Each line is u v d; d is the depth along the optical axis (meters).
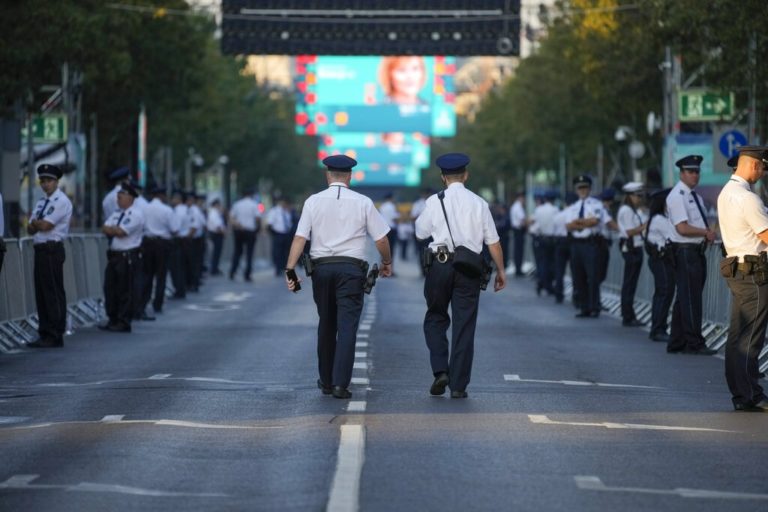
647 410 31.38
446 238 32.84
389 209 114.06
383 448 25.80
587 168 127.44
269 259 160.25
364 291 33.16
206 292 83.06
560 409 31.25
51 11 69.75
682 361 43.03
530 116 129.88
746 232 31.62
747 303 31.56
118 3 88.94
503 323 58.47
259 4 89.31
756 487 22.77
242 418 29.78
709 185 74.19
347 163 33.47
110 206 60.25
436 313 33.31
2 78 70.50
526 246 116.38
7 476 23.42
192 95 123.81
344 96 170.50
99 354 44.66
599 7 91.88
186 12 101.88
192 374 38.38
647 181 61.03
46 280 47.19
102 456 25.19
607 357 43.94
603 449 25.92
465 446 26.03
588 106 111.06
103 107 99.00
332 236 33.09
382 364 40.72
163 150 132.62
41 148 90.19
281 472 23.64
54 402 32.69
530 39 105.88
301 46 89.56
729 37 62.72
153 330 54.53
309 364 41.03
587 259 62.41
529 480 22.94
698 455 25.48
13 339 47.50
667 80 83.44
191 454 25.41
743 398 31.48
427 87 171.62
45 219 47.03
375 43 89.44
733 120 74.19
